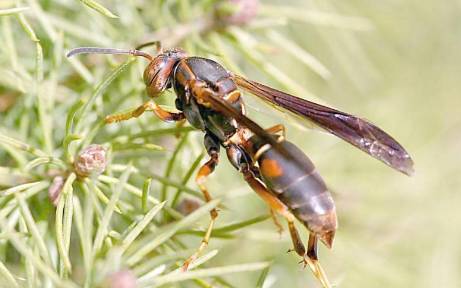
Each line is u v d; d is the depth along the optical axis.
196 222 0.14
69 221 0.14
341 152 0.18
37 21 0.15
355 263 0.17
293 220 0.14
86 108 0.14
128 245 0.13
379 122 0.19
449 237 0.18
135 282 0.13
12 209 0.14
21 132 0.15
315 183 0.14
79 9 0.16
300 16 0.16
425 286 0.18
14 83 0.15
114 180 0.14
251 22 0.16
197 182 0.14
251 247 0.17
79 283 0.13
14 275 0.14
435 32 0.20
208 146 0.15
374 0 0.19
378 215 0.18
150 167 0.15
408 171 0.15
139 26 0.16
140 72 0.15
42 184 0.14
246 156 0.15
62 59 0.15
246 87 0.15
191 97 0.15
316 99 0.16
